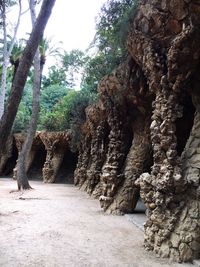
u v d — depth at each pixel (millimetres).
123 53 12398
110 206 13805
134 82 11297
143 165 13797
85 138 23078
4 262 7031
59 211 13672
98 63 16453
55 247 8281
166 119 8258
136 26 9023
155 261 7426
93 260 7367
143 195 8547
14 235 9383
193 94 8711
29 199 17172
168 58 7977
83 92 24781
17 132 31891
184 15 7328
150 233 8266
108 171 14141
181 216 7918
